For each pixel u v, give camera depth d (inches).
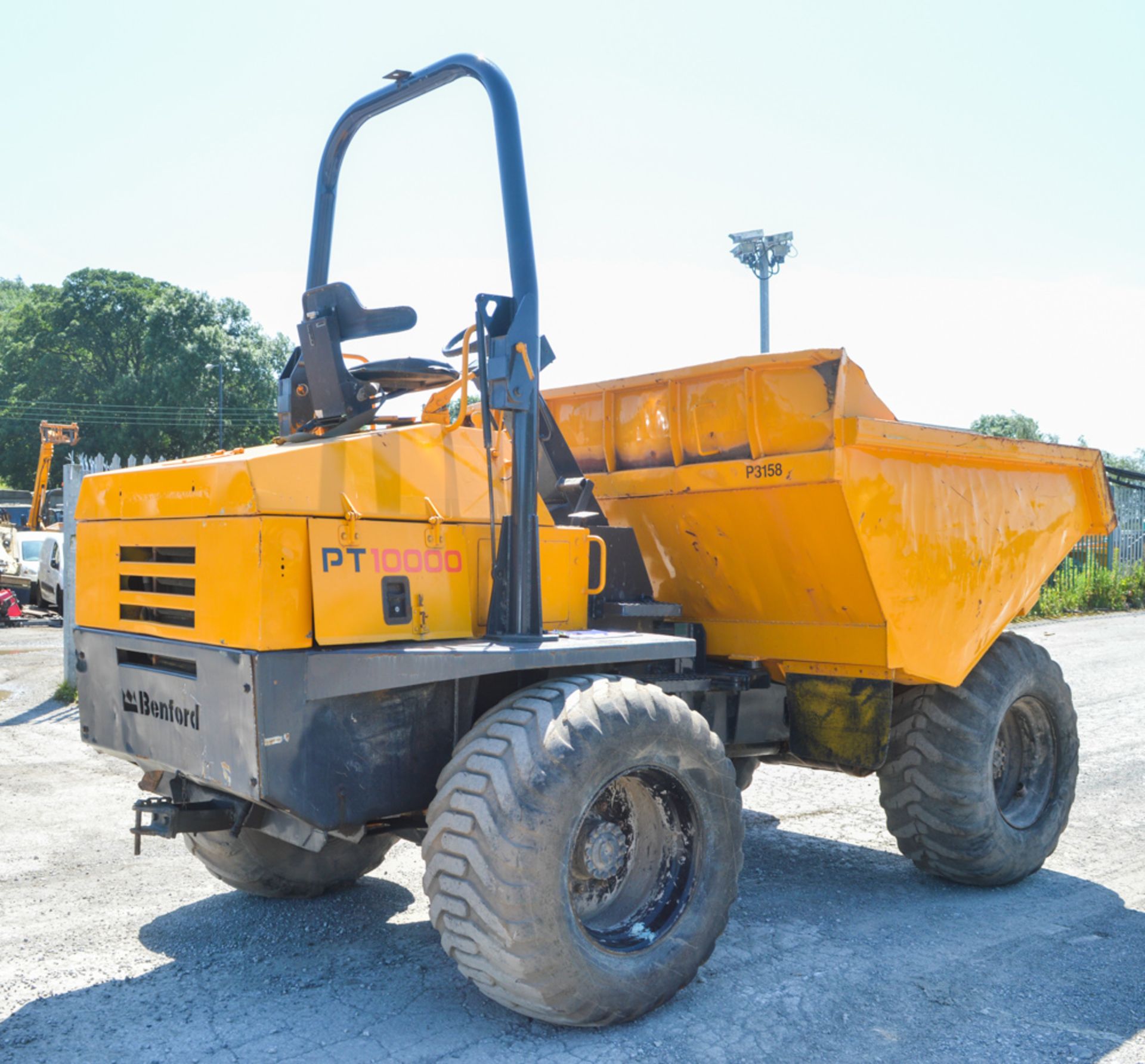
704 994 150.3
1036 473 211.0
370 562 136.3
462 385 149.7
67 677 392.5
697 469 183.2
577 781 131.9
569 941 130.8
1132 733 358.0
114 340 2613.2
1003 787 216.1
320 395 157.2
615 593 178.4
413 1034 136.6
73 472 388.8
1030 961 163.6
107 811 247.8
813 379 169.6
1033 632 715.4
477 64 152.8
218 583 132.5
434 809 133.3
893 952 166.9
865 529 171.3
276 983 152.5
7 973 155.4
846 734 187.9
